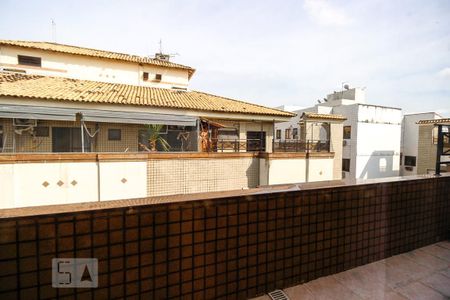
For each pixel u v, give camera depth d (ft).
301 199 8.48
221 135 43.60
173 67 58.34
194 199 6.73
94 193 27.45
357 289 8.59
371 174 77.05
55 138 34.30
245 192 7.88
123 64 54.19
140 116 34.37
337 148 50.55
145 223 6.06
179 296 6.53
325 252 9.04
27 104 29.50
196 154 33.09
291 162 38.73
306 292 8.24
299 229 8.46
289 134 87.92
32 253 5.03
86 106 32.14
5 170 24.02
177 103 39.65
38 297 5.11
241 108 44.70
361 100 92.58
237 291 7.40
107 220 5.65
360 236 9.84
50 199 25.73
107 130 36.60
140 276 6.04
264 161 37.27
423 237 11.90
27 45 45.16
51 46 49.88
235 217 7.30
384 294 8.42
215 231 7.00
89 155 27.20
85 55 49.93
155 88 52.16
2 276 4.82
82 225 5.42
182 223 6.52
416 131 82.79
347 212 9.47
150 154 30.07
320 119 48.73
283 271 8.21
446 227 12.85
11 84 33.24
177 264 6.48
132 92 42.91
